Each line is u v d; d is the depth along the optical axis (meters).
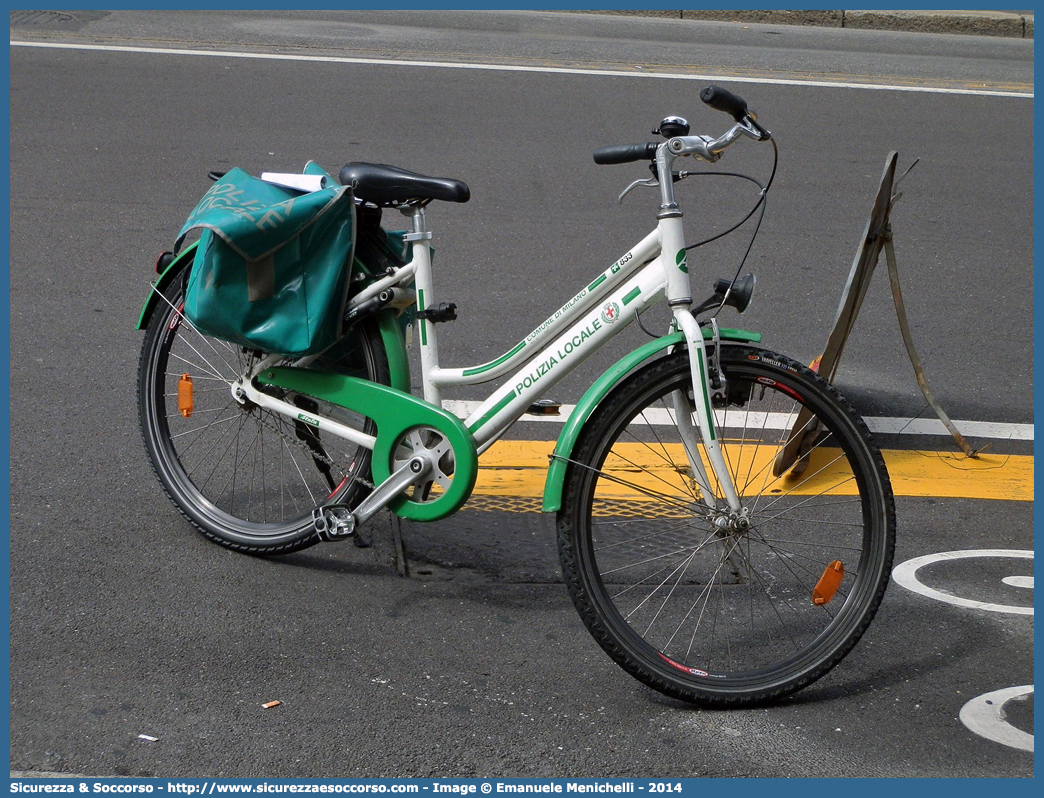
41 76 8.81
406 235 3.35
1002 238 6.89
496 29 11.53
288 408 3.56
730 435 4.57
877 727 2.96
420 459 3.34
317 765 2.74
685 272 3.05
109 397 4.71
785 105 9.30
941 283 6.24
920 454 4.56
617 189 7.30
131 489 4.05
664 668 3.01
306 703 2.96
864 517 3.09
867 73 10.58
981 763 2.83
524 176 7.41
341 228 3.27
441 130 8.15
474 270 6.07
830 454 4.39
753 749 2.87
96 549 3.66
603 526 3.92
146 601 3.39
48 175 6.97
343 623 3.34
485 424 3.31
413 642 3.26
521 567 3.68
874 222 4.12
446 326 5.43
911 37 12.78
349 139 7.84
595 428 2.99
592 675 3.15
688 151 2.99
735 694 3.01
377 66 9.67
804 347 5.42
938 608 3.53
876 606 3.06
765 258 6.39
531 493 4.18
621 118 8.64
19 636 3.19
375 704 2.97
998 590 3.64
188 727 2.85
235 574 3.57
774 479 4.22
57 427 4.44
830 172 7.80
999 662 3.26
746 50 11.32
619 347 5.36
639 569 3.68
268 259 3.28
